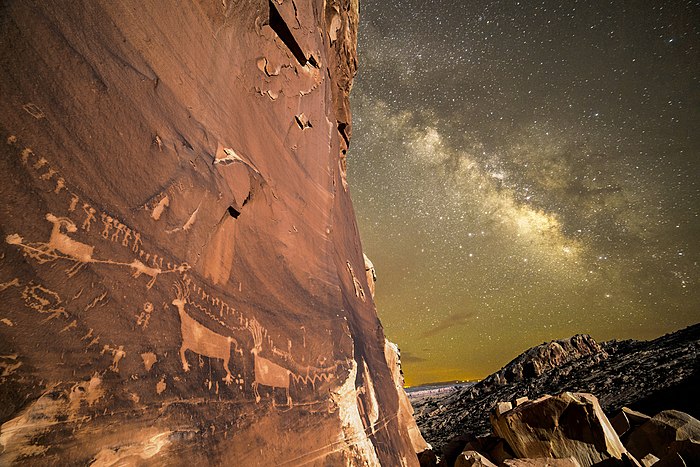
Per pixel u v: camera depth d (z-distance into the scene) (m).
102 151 1.12
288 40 2.86
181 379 1.20
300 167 2.79
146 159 1.29
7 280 0.80
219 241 1.63
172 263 1.31
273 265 2.06
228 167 1.78
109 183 1.12
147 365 1.09
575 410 4.56
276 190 2.30
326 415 2.03
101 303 1.00
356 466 2.06
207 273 1.50
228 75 2.03
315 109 3.24
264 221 2.09
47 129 0.95
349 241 4.06
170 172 1.40
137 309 1.11
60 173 0.96
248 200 1.96
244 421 1.43
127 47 1.32
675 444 4.54
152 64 1.44
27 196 0.87
